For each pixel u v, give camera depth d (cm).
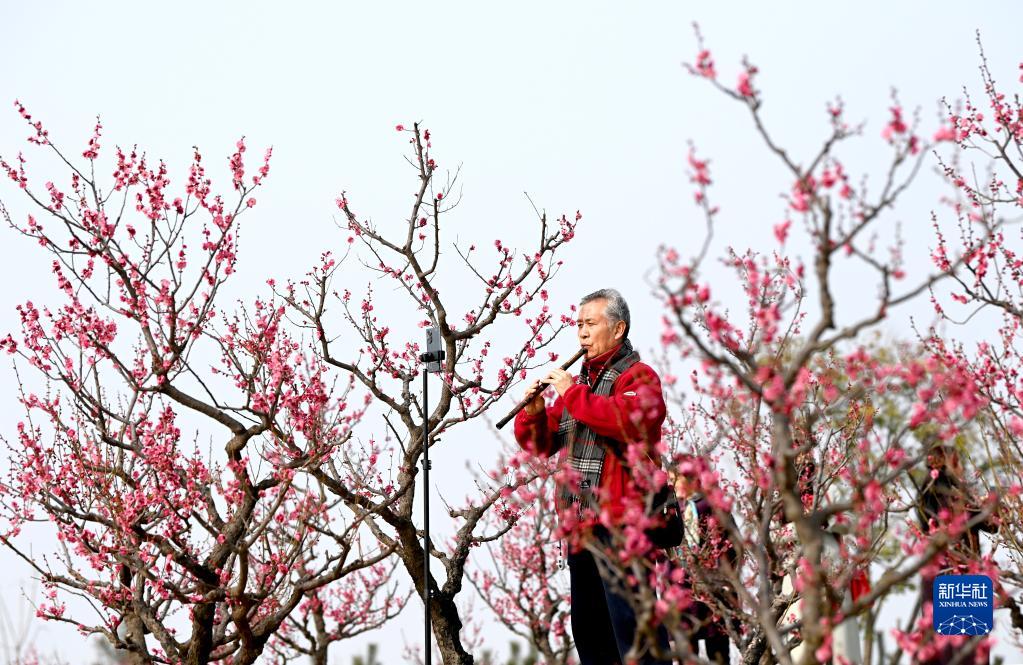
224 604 1398
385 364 1266
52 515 1258
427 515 1116
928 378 602
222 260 1195
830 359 862
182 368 1170
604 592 902
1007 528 985
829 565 848
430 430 1239
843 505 593
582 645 920
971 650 602
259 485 1192
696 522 995
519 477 841
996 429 1006
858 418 857
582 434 876
